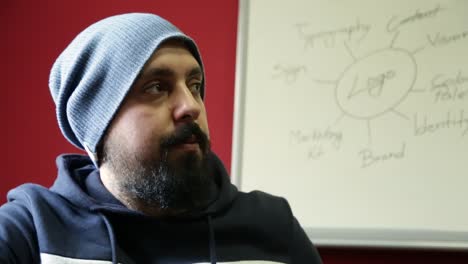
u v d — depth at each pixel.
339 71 1.14
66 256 0.71
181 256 0.76
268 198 0.90
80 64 0.75
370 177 1.09
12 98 1.32
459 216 1.03
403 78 1.10
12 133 1.31
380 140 1.10
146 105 0.72
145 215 0.76
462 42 1.08
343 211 1.10
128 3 1.31
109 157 0.75
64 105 0.79
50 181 1.28
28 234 0.74
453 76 1.07
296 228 0.88
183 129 0.71
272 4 1.20
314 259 0.86
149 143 0.71
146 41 0.72
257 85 1.18
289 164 1.14
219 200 0.81
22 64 1.33
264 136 1.16
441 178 1.05
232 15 1.25
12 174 1.30
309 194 1.12
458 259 1.06
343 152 1.11
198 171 0.72
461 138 1.05
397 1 1.13
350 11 1.15
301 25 1.18
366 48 1.13
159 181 0.71
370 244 1.07
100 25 0.77
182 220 0.79
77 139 0.83
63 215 0.76
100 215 0.76
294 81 1.16
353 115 1.12
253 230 0.82
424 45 1.10
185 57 0.74
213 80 1.24
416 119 1.08
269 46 1.19
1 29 1.35
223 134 1.22
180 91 0.73
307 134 1.14
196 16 1.27
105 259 0.72
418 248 1.04
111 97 0.72
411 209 1.06
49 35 1.33
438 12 1.10
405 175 1.07
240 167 1.16
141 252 0.76
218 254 0.78
